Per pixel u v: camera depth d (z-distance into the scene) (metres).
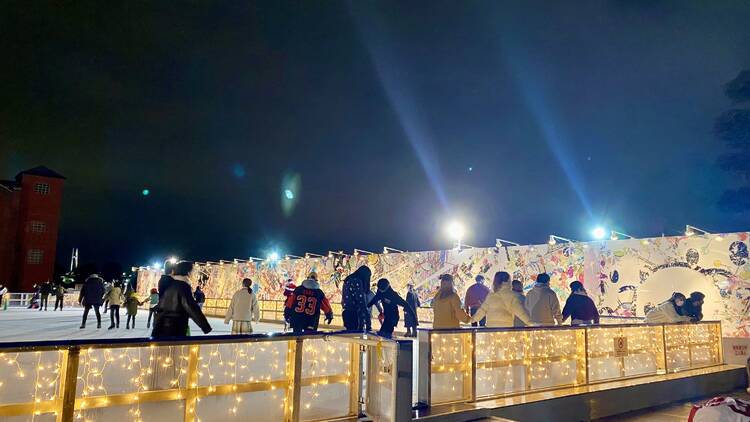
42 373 4.07
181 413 4.63
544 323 8.83
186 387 4.64
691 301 11.43
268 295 27.05
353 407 5.61
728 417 3.58
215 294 31.23
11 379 3.94
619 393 7.97
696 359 10.73
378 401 5.44
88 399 4.17
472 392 6.59
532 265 17.00
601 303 15.37
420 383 6.33
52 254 53.41
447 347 6.53
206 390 4.73
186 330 6.30
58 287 33.19
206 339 4.55
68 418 3.98
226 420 4.82
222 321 26.09
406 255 20.66
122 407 4.37
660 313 11.14
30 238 52.41
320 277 24.17
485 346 7.08
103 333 16.55
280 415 5.09
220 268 31.12
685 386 9.26
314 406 5.36
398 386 5.04
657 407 8.48
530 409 6.70
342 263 23.19
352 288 8.87
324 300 9.02
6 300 37.16
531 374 7.53
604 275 15.44
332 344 5.54
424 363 6.32
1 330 17.59
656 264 14.56
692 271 13.91
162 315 6.22
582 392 7.45
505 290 8.06
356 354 5.70
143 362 4.55
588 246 15.86
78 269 76.25
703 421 3.69
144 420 4.45
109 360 4.41
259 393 4.99
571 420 7.16
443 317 8.24
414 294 16.78
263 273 27.61
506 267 17.59
